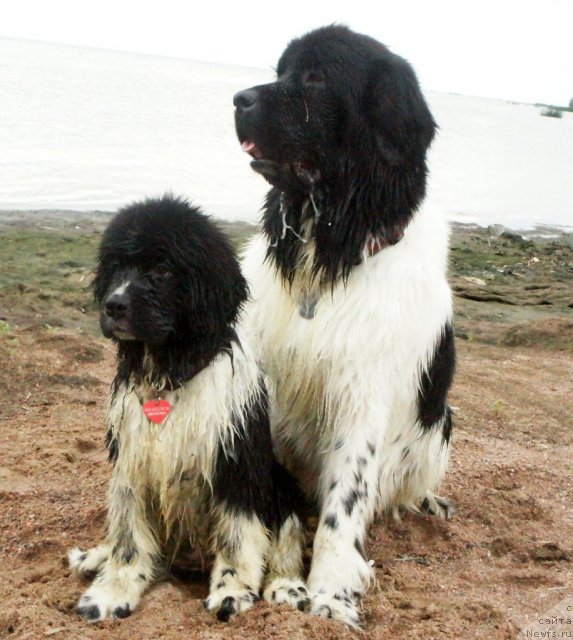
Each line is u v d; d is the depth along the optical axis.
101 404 2.69
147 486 1.79
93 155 8.84
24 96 15.22
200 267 1.72
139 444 1.76
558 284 5.59
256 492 1.81
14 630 1.64
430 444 2.06
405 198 1.84
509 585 1.89
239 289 1.78
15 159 8.01
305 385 1.91
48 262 4.59
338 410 1.89
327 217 1.84
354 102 1.81
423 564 1.97
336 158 1.82
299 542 1.89
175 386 1.74
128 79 28.00
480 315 4.64
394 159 1.81
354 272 1.86
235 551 1.78
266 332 1.93
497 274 5.85
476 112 43.78
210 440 1.75
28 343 3.05
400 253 1.87
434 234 1.94
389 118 1.80
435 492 2.24
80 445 2.41
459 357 3.69
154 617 1.69
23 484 2.18
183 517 1.81
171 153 9.67
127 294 1.68
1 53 39.66
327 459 1.92
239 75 59.97
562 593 1.84
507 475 2.38
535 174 13.91
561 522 2.16
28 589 1.78
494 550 2.02
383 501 2.02
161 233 1.71
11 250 4.79
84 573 1.83
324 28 1.87
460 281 5.49
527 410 2.98
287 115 1.82
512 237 7.20
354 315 1.85
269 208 1.95
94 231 5.44
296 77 1.84
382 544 2.03
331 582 1.79
